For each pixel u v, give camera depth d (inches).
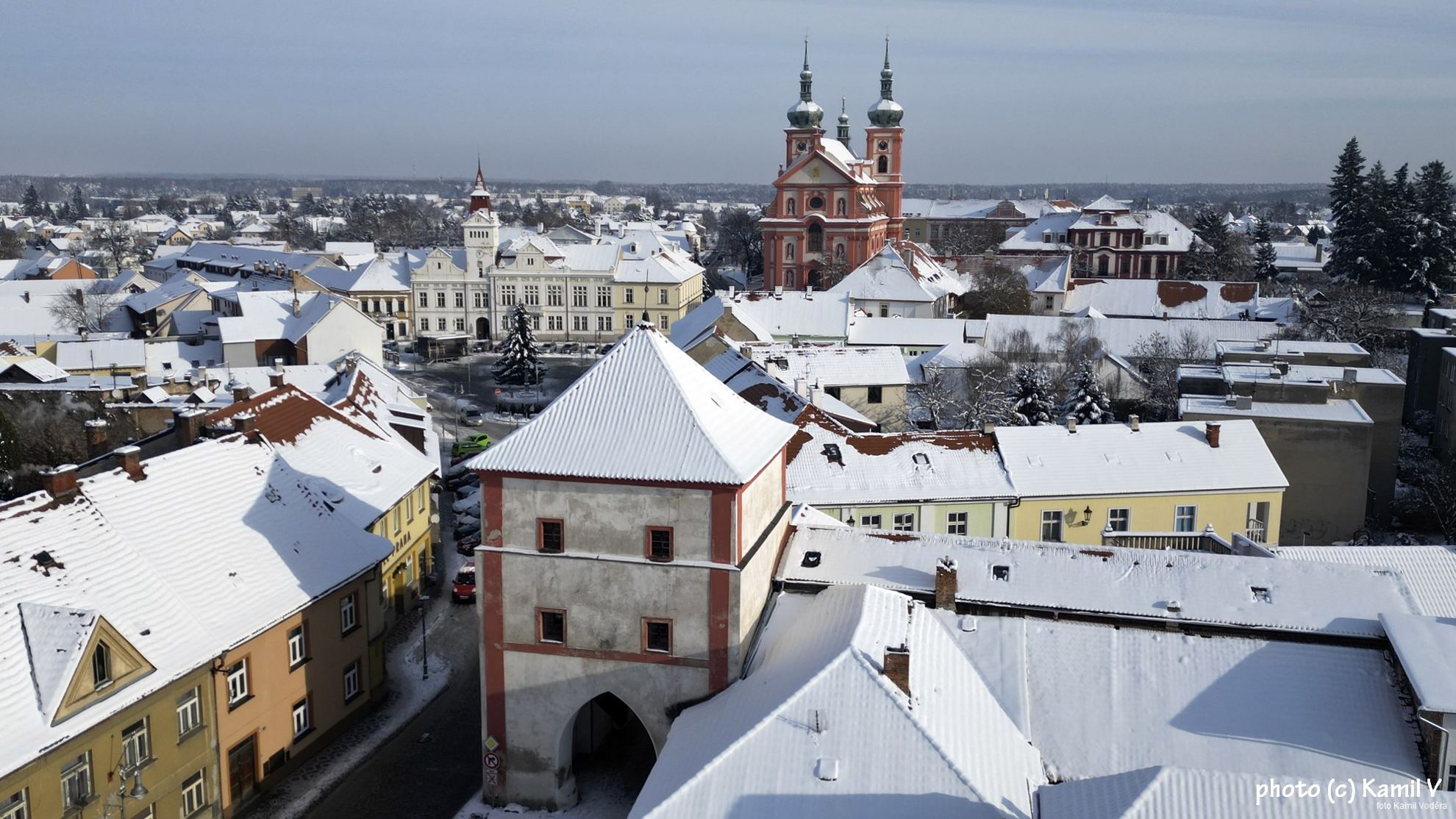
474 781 1788.9
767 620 1718.8
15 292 6048.2
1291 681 1498.5
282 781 1776.6
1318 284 6761.8
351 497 2169.0
